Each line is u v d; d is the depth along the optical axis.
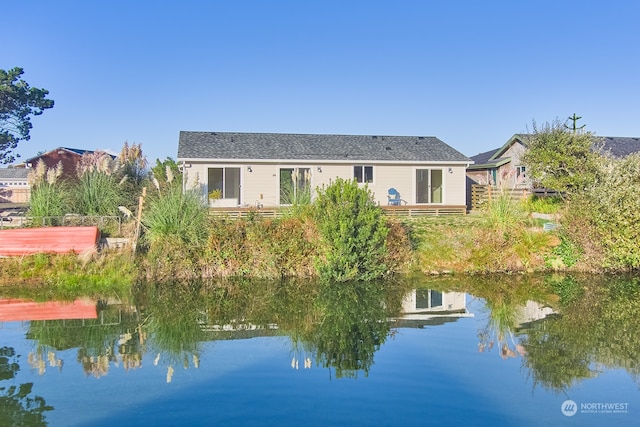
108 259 14.04
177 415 5.87
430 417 5.82
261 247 14.78
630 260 15.27
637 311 10.85
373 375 7.12
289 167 22.95
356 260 14.20
